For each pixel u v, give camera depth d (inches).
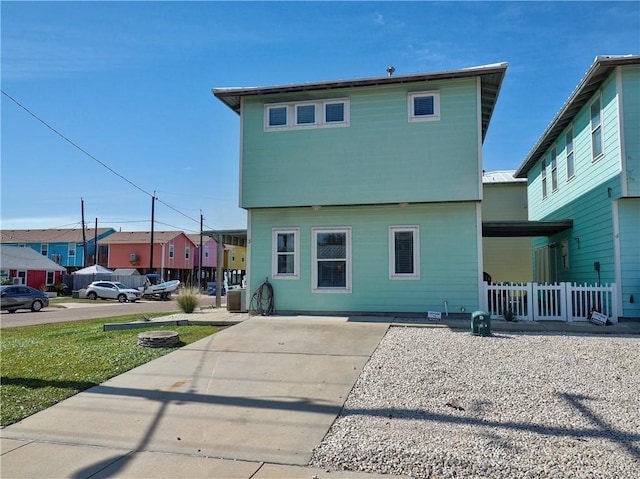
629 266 447.2
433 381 248.7
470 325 425.4
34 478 150.6
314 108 518.6
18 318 767.1
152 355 323.9
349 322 452.1
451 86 488.1
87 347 361.1
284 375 270.5
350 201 501.0
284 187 518.0
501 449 163.6
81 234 1978.3
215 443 177.6
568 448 163.9
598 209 494.0
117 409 216.7
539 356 302.5
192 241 2053.4
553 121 601.3
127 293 1270.9
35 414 210.8
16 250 1590.8
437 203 494.0
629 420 190.1
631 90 440.5
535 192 783.7
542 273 746.2
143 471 155.2
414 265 496.1
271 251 531.2
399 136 495.8
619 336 377.7
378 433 181.6
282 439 180.4
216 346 350.6
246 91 518.6
